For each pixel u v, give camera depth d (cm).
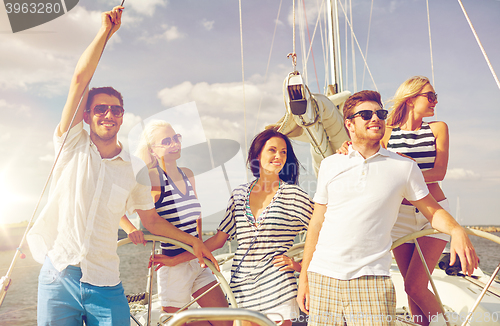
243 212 186
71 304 148
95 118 159
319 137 317
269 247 179
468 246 135
